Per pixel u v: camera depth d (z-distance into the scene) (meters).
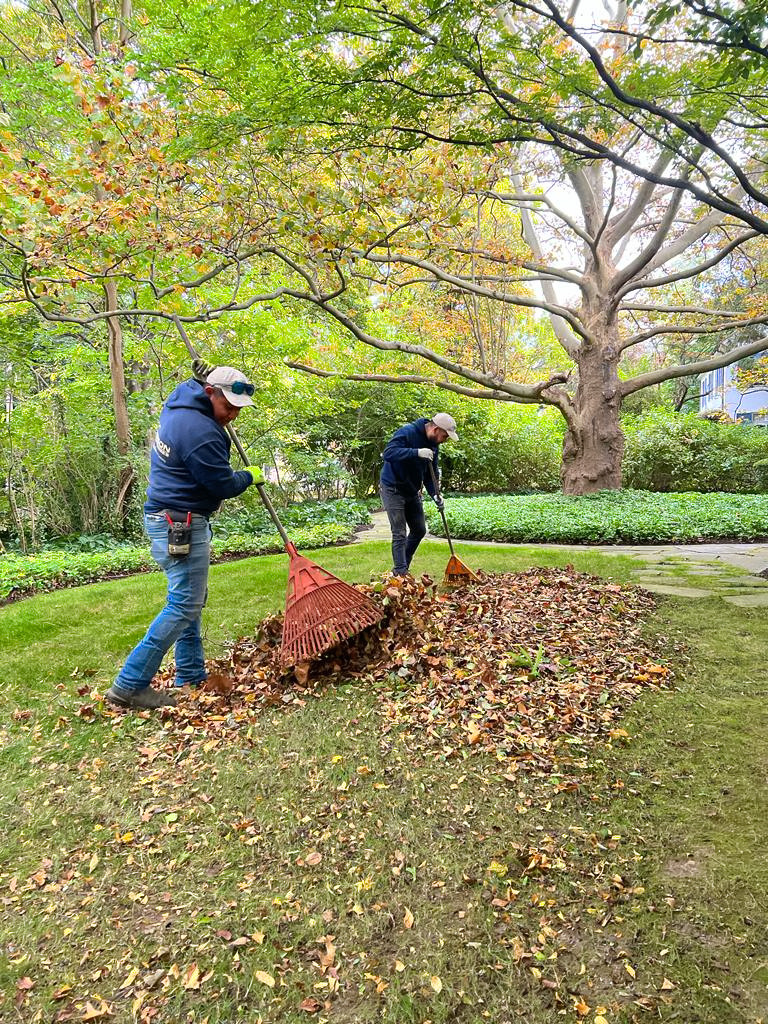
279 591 5.21
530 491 17.25
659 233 9.50
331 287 5.86
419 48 3.02
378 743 2.58
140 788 2.35
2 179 3.59
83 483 9.69
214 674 3.16
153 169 4.05
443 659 3.27
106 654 3.84
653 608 4.40
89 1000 1.44
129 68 3.99
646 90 3.13
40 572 6.60
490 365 11.82
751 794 2.11
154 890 1.80
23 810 2.23
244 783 2.34
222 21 3.47
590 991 1.39
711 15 2.59
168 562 2.97
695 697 2.90
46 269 4.14
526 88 3.59
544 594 4.61
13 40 9.84
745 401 22.39
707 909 1.61
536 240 12.34
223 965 1.52
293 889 1.77
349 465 16.84
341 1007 1.39
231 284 8.29
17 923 1.68
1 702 3.17
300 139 4.09
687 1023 1.30
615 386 11.31
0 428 8.60
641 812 2.05
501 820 2.04
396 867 1.84
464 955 1.51
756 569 5.86
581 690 2.97
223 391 2.93
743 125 3.38
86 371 9.92
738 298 12.11
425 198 4.68
